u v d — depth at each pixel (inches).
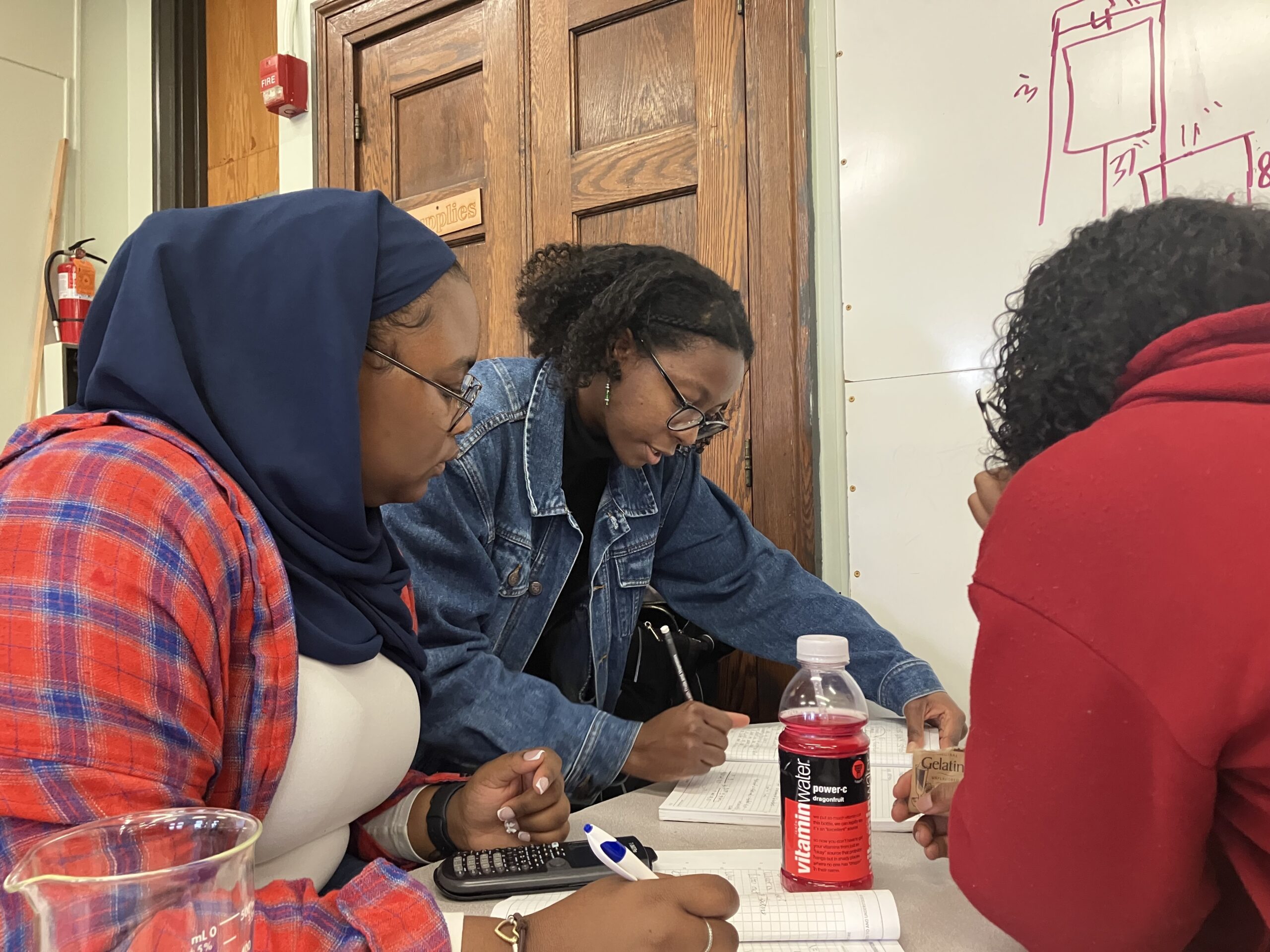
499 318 78.2
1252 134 47.7
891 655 48.8
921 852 32.5
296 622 27.4
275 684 25.8
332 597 29.1
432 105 83.2
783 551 55.8
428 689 35.7
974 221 55.8
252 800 25.9
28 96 104.0
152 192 108.3
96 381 26.7
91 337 28.4
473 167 80.4
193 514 23.6
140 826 18.2
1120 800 18.8
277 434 27.7
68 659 20.2
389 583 33.7
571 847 30.7
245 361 27.6
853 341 60.1
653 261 46.6
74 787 20.0
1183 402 19.7
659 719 40.6
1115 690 18.4
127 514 22.1
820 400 61.4
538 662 51.8
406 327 29.9
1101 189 51.8
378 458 31.0
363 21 85.9
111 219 110.4
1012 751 20.1
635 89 70.6
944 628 56.9
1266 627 16.6
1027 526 20.1
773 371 63.1
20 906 19.2
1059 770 19.2
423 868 31.7
